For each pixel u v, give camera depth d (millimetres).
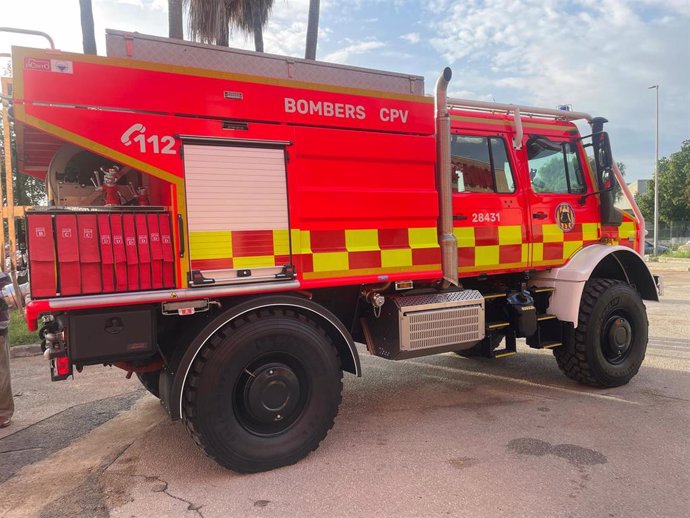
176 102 3334
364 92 3986
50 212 3041
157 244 3277
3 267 3428
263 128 3607
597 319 5160
